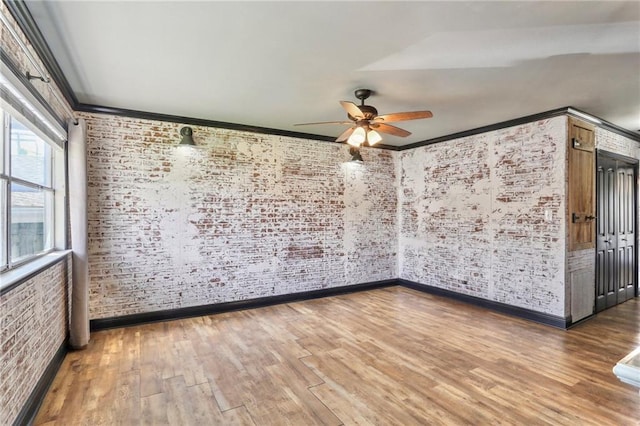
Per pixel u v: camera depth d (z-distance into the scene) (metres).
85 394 2.54
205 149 4.51
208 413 2.31
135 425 2.19
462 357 3.20
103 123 3.95
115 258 4.00
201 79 3.17
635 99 3.69
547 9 2.09
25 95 2.10
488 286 4.79
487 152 4.82
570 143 4.03
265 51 2.63
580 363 3.07
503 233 4.61
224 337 3.69
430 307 4.87
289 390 2.61
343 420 2.24
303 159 5.27
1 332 1.83
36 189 2.81
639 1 2.00
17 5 1.95
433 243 5.64
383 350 3.35
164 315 4.23
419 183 5.92
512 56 2.71
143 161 4.14
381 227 6.11
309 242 5.32
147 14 2.13
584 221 4.23
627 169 5.18
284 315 4.49
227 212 4.65
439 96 3.62
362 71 3.00
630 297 5.27
